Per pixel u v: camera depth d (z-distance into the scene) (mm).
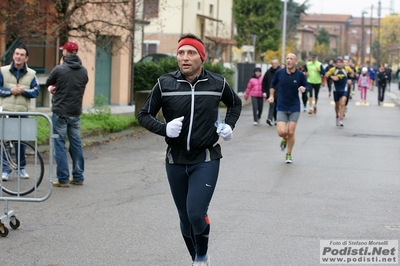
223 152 14836
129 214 8695
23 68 11031
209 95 5887
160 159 13883
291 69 13031
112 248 7094
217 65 31188
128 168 12602
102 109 18391
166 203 9406
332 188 10664
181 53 5863
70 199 9633
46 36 17219
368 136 18266
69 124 10555
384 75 31984
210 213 8750
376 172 12305
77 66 10453
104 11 20766
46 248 7105
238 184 10914
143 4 20672
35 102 21953
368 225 8203
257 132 19344
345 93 20719
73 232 7766
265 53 65875
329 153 14758
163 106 5961
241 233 7719
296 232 7801
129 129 19141
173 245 7219
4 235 7555
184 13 49281
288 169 12484
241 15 63156
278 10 63531
